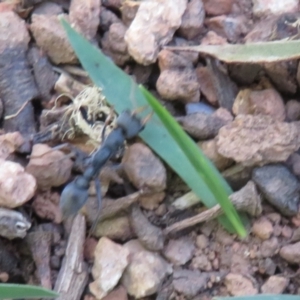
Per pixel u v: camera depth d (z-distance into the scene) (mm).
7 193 124
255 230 129
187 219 129
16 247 128
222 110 133
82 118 131
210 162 127
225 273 129
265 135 128
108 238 129
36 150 128
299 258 127
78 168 131
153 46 133
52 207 129
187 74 133
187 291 127
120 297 127
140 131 129
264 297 119
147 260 127
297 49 128
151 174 128
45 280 126
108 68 130
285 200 128
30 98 133
